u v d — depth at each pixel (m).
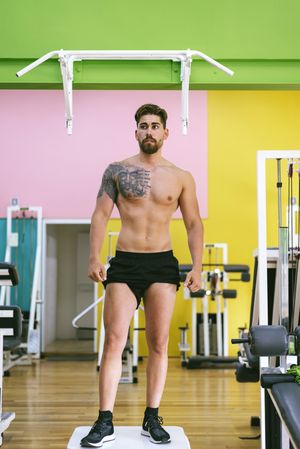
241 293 7.73
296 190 7.44
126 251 2.42
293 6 2.95
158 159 2.49
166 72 2.93
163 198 2.42
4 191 7.86
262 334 1.96
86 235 10.08
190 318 7.66
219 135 7.90
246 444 3.42
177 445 2.25
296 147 7.89
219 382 5.62
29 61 2.94
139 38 2.94
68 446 2.22
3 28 2.93
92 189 7.89
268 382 2.03
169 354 7.62
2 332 3.09
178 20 2.95
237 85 2.96
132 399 4.76
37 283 7.07
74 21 2.94
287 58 2.93
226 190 7.84
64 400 4.70
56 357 7.47
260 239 2.97
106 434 2.27
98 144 7.93
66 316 10.01
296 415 1.79
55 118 7.95
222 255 7.76
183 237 7.74
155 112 2.45
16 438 3.53
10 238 7.27
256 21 2.95
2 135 7.91
